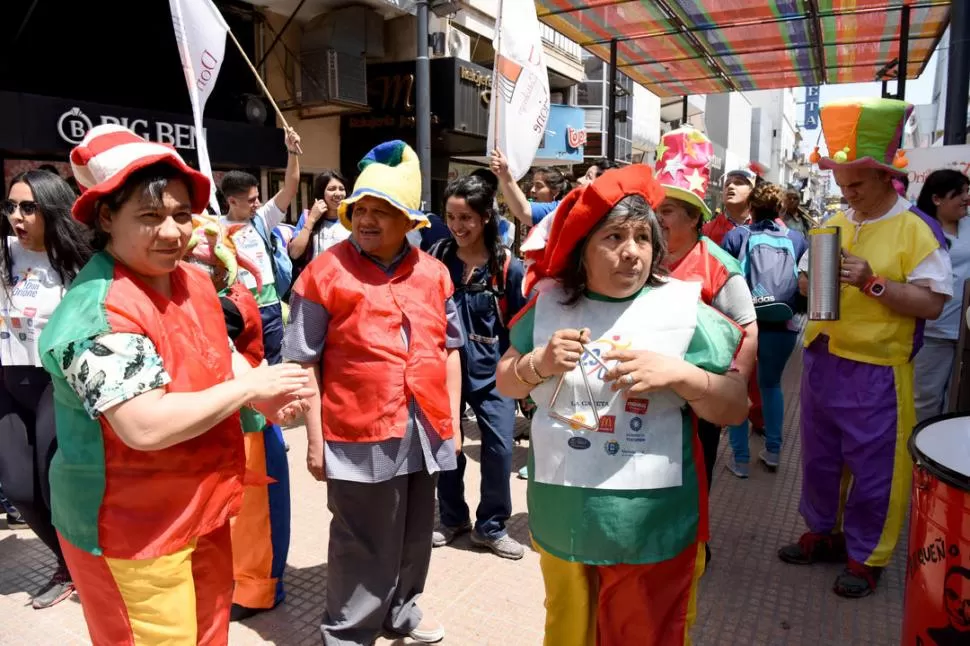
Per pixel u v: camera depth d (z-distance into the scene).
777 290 4.32
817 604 3.04
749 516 3.98
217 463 1.77
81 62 7.78
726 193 5.32
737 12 6.52
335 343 2.39
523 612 2.95
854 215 3.20
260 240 4.66
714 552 3.54
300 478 4.43
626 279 1.71
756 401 5.26
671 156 2.57
